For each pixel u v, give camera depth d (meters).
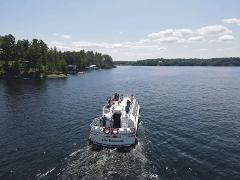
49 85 124.94
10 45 181.50
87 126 50.59
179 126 51.12
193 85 127.56
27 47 191.62
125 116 41.47
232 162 34.56
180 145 40.47
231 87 118.06
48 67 184.12
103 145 38.09
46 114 61.16
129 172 31.27
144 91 104.94
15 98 84.75
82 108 67.94
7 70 162.88
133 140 37.69
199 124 52.66
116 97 56.34
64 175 30.58
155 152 37.41
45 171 31.70
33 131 47.84
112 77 181.50
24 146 40.12
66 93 96.56
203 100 81.38
